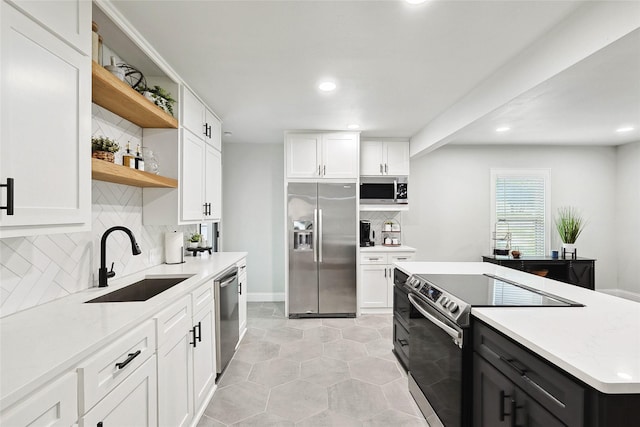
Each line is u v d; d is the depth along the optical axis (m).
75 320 1.30
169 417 1.66
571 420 0.99
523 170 5.12
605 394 0.90
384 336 3.55
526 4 1.66
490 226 5.12
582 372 0.93
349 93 2.91
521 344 1.24
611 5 1.54
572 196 5.15
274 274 5.05
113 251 2.17
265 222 5.02
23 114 1.09
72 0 1.31
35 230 1.15
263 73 2.49
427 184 5.09
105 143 1.72
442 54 2.20
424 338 2.14
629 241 4.97
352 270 4.20
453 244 5.11
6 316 1.37
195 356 2.04
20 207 1.08
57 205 1.23
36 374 0.85
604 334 1.23
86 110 1.39
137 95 1.90
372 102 3.14
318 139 4.20
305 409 2.22
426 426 2.04
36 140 1.14
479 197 5.11
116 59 2.13
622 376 0.90
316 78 2.58
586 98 3.00
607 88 2.77
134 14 1.74
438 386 1.91
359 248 4.38
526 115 3.54
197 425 2.04
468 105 2.93
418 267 2.80
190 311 1.97
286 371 2.75
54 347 1.03
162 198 2.52
